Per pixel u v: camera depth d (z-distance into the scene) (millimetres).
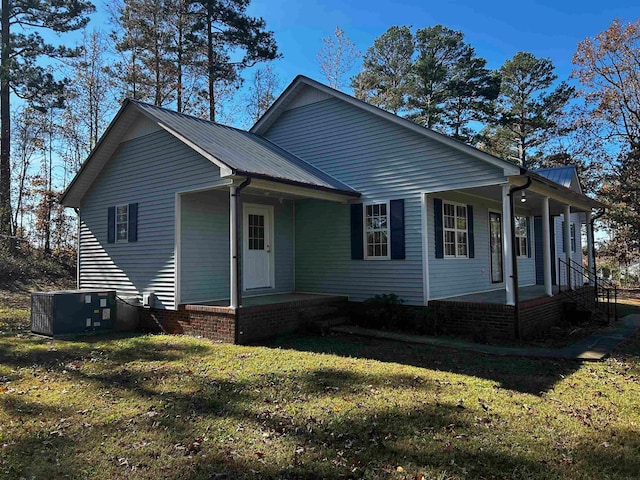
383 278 10367
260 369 6336
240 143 10680
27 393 5387
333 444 3918
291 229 12031
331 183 10406
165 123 9508
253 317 8617
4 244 18672
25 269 17797
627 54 23875
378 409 4727
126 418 4555
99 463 3607
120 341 8617
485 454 3713
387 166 10414
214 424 4359
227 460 3631
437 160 9664
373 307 10078
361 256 10711
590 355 7031
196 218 9977
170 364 6727
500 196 11781
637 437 4062
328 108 11539
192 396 5211
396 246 10164
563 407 4812
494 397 5109
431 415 4547
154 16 21547
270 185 8891
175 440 4016
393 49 31250
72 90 22625
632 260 26328
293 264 12000
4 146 19344
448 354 7344
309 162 11805
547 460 3621
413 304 9859
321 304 10133
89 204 12047
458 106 31484
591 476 3389
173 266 9609
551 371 6312
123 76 22344
